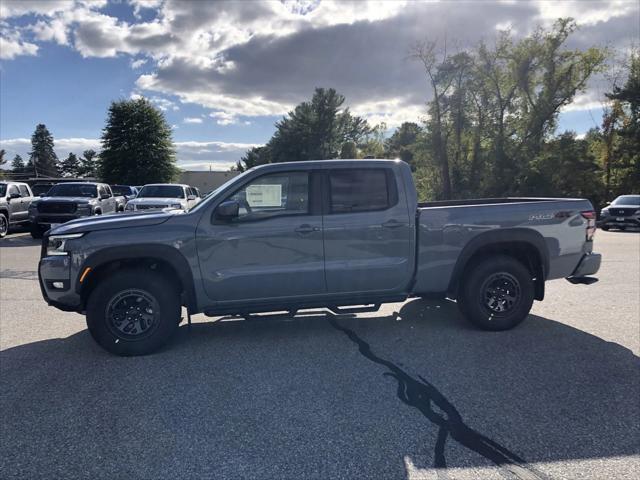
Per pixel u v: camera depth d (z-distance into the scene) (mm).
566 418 3492
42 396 3900
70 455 3055
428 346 5070
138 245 4812
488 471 2867
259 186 5113
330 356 4793
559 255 5621
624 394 3875
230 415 3564
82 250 4762
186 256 4891
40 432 3332
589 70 34344
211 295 5016
